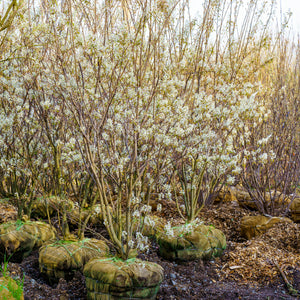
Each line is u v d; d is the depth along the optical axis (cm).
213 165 416
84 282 338
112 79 349
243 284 358
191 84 429
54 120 384
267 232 470
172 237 397
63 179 403
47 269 338
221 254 419
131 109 338
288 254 405
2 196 506
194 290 340
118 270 296
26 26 371
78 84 339
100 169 334
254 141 519
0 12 379
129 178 362
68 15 323
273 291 338
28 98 391
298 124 604
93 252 362
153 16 321
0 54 395
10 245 368
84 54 329
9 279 296
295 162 593
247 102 371
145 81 382
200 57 437
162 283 348
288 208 514
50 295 317
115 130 343
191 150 379
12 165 400
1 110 410
